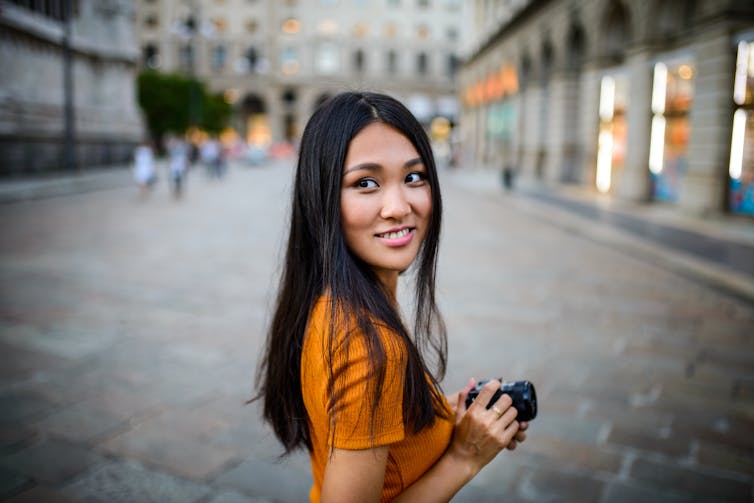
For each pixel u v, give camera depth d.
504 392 1.15
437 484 1.10
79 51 27.22
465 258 9.06
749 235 10.70
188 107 46.22
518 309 6.29
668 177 15.42
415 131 1.09
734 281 7.11
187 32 36.47
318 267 1.11
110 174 25.78
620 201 16.84
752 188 12.26
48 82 24.77
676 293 7.05
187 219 13.16
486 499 2.94
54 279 7.40
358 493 0.95
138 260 8.65
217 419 3.74
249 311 6.11
